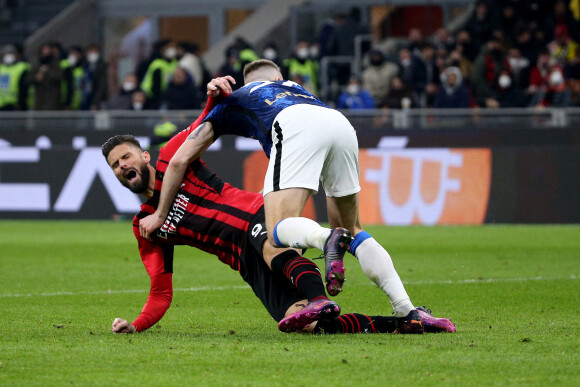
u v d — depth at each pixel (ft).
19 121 196.34
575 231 160.15
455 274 102.83
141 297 84.28
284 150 56.59
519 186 174.40
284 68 201.77
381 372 45.01
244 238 58.59
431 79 209.87
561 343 53.62
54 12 291.17
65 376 44.65
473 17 220.02
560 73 194.39
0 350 52.03
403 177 179.52
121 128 191.21
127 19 280.31
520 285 92.02
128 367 46.75
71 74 217.77
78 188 193.47
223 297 84.12
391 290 57.16
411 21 252.62
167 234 60.39
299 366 46.57
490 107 196.03
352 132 58.39
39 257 125.29
